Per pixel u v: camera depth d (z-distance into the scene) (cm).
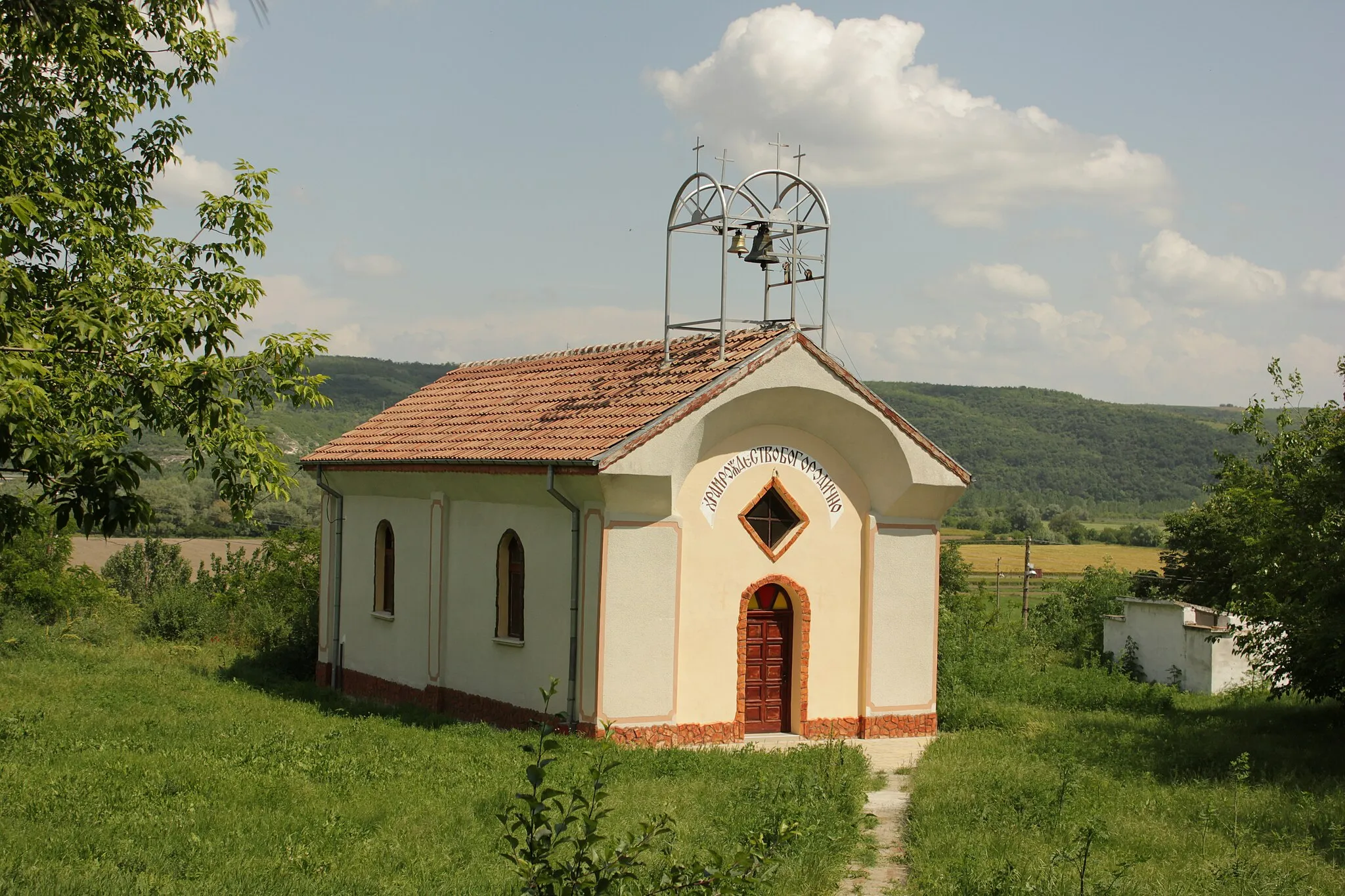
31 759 1570
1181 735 1980
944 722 2220
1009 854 1171
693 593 1936
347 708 2288
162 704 2167
